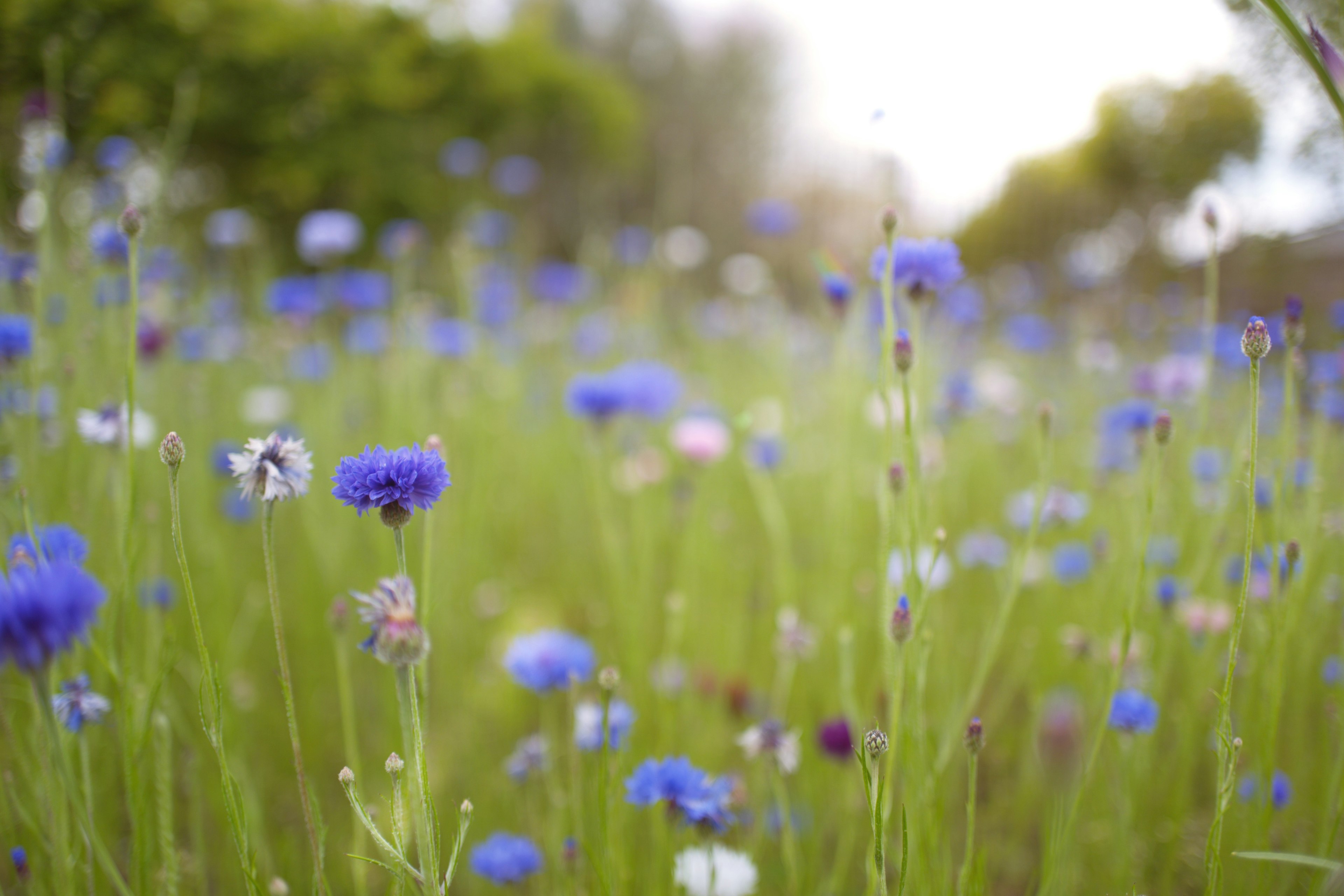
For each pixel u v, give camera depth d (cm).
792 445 164
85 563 93
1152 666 100
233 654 102
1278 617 80
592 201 446
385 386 154
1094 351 220
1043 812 97
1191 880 92
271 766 104
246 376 202
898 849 89
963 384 147
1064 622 119
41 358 98
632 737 97
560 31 938
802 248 288
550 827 89
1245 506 103
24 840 85
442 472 72
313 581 118
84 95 202
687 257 294
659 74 952
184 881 90
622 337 237
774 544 142
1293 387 81
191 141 355
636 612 106
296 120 393
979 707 112
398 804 72
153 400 120
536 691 95
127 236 77
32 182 125
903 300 87
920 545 88
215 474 136
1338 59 71
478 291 204
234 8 364
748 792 98
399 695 72
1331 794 81
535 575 154
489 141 532
